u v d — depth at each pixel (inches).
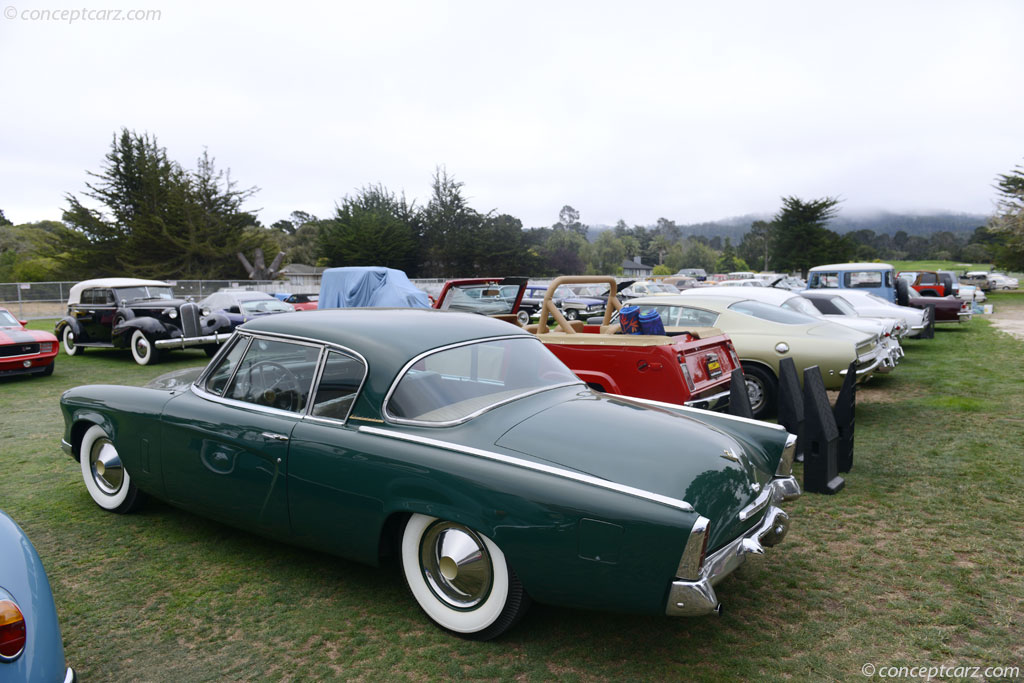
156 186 2022.6
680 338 230.5
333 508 125.3
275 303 666.2
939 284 989.8
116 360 538.9
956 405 315.9
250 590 137.0
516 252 2407.7
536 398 133.5
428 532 120.2
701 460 112.0
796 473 219.1
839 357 279.7
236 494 140.8
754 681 104.6
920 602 129.9
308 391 133.6
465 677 106.3
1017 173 1868.8
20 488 203.0
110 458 175.9
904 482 204.4
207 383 153.3
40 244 2313.0
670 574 96.2
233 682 106.0
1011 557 149.8
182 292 1529.3
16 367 420.8
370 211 2273.6
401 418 121.6
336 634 120.0
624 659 111.1
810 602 130.4
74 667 110.3
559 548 101.8
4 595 75.3
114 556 153.0
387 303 520.1
